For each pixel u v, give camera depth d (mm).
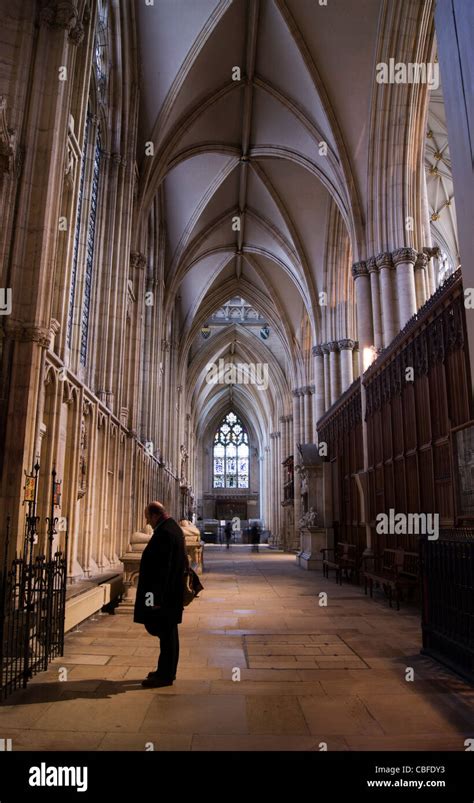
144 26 15094
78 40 8266
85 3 9008
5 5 7641
